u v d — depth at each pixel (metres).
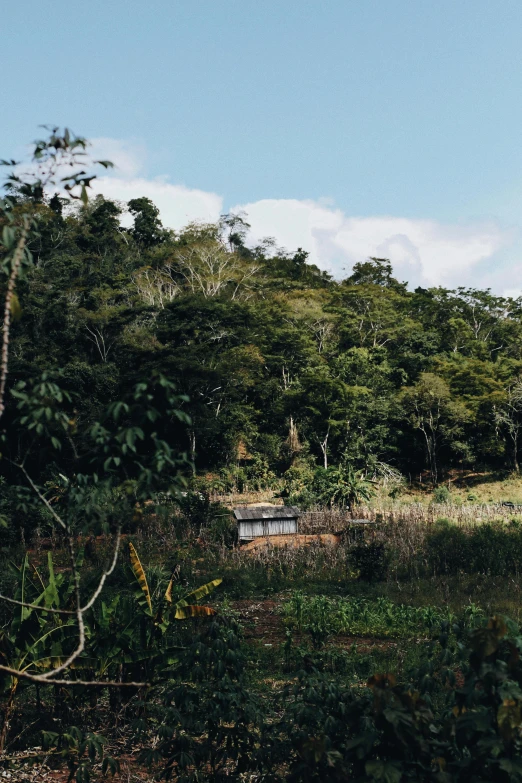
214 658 6.41
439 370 71.44
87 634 7.93
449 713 5.22
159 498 4.71
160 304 81.75
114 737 7.81
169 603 8.66
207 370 57.75
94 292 78.62
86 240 98.94
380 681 4.21
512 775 3.86
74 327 68.38
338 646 13.46
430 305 97.69
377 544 22.70
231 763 6.97
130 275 90.19
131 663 8.23
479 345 84.44
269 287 95.19
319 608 16.08
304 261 120.81
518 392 63.81
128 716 8.24
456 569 21.84
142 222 117.12
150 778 6.85
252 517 29.47
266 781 5.24
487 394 64.12
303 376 66.12
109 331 69.88
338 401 64.12
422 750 4.04
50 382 4.47
